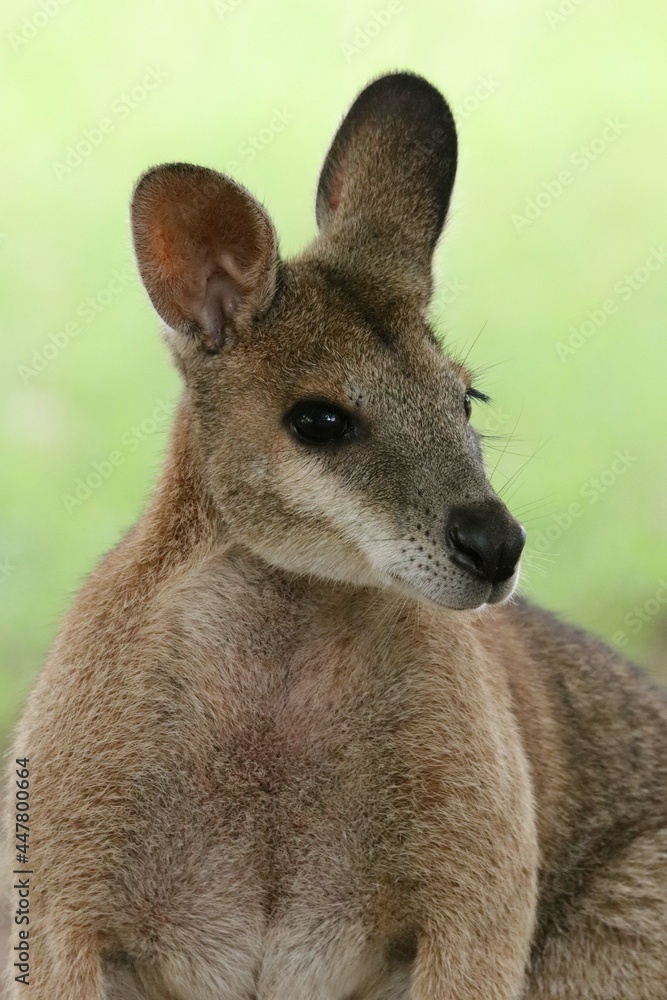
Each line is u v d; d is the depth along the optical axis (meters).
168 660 8.71
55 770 8.59
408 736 8.74
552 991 9.80
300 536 8.68
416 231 9.63
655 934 9.60
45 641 14.62
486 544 8.38
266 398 8.76
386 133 9.95
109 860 8.52
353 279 9.23
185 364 9.11
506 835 8.80
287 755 8.73
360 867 8.72
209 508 8.95
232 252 9.02
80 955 8.46
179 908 8.61
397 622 8.89
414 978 8.71
